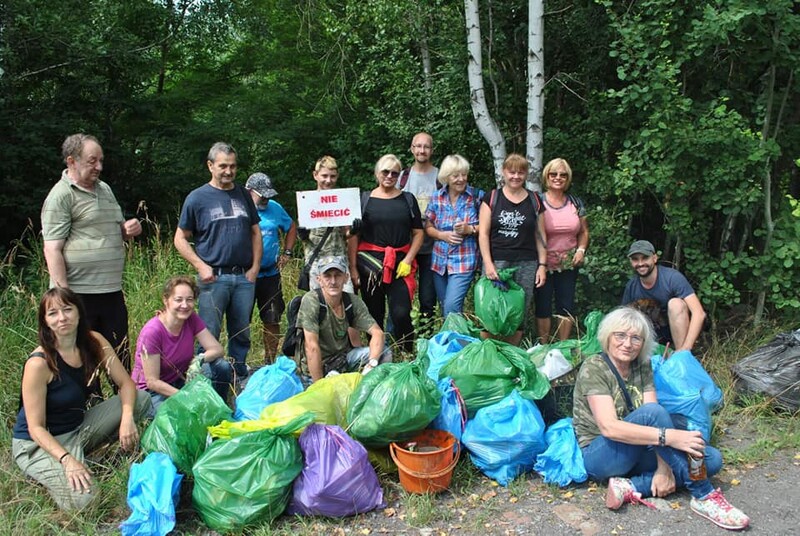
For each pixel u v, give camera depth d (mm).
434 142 7797
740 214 5957
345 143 9273
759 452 4090
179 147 9648
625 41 5477
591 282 5957
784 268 5488
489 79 7469
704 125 5301
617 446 3506
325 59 9875
